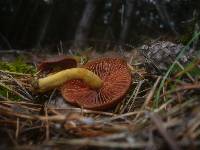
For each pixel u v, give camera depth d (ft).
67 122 0.26
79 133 0.25
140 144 0.21
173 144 0.20
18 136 0.25
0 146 0.23
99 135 0.24
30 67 0.45
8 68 0.42
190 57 0.33
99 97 0.32
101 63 0.35
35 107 0.32
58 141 0.23
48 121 0.27
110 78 0.33
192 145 0.21
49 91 0.34
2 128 0.25
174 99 0.28
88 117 0.29
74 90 0.33
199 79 0.30
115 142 0.22
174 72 0.32
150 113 0.24
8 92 0.34
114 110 0.31
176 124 0.23
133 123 0.26
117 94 0.30
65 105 0.32
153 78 0.34
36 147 0.23
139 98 0.32
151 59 0.34
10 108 0.29
